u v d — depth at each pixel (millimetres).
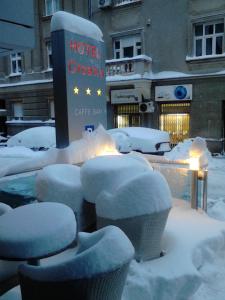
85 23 5461
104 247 1716
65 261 1690
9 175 4180
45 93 18500
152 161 5430
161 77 14602
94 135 5277
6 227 1922
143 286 2607
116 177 3135
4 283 2484
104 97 6023
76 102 5270
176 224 3879
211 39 13727
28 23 2756
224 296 2807
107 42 16234
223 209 5547
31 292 1772
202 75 13609
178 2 13984
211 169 10602
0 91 20375
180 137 14727
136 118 15680
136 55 15656
